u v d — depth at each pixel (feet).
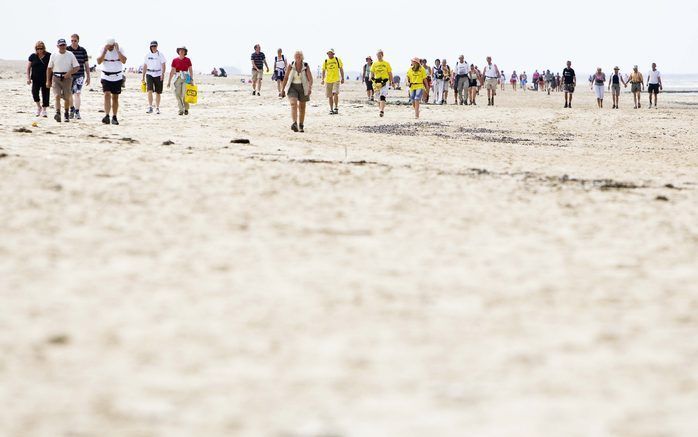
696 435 22.94
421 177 74.69
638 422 23.84
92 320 32.81
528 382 26.94
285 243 46.52
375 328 32.37
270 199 59.93
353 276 39.88
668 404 25.20
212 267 40.98
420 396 25.79
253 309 34.55
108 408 24.91
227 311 34.24
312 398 25.64
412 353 29.66
